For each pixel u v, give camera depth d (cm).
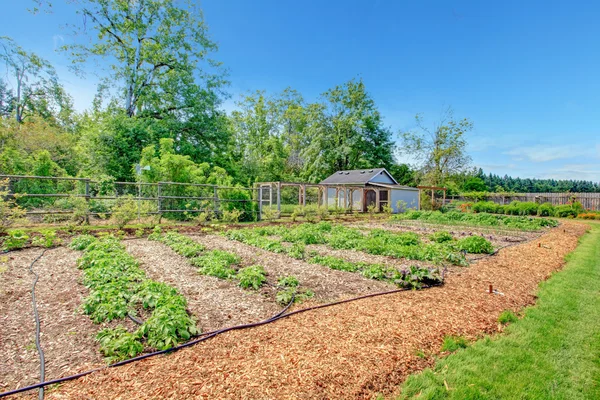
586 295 450
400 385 230
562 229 1286
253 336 295
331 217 1772
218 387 214
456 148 3191
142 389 212
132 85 2092
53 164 1260
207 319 336
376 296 423
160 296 353
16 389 211
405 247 723
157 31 2112
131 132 1798
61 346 275
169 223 1206
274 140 3384
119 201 1093
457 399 218
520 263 639
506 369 259
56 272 508
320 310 367
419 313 360
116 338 278
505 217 1606
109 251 642
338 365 245
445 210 2559
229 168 2314
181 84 2128
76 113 2812
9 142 1513
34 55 2309
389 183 2641
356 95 3170
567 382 246
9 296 397
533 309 391
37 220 1059
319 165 3139
